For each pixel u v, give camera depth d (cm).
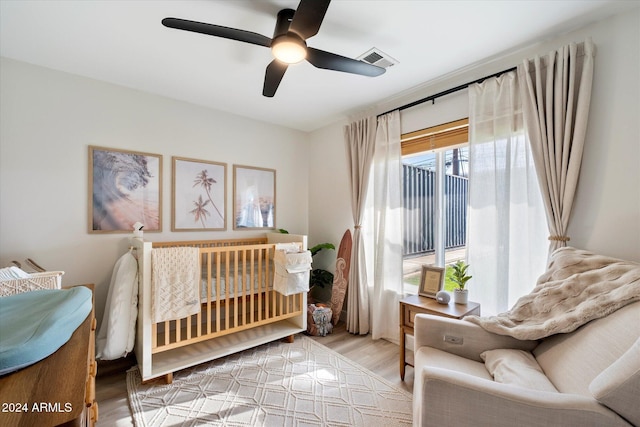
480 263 203
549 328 127
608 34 158
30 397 57
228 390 188
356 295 291
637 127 148
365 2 148
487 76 205
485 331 148
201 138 293
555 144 169
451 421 94
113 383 195
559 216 166
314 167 378
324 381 200
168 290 193
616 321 106
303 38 145
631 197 149
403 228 287
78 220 227
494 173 199
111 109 243
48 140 217
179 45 189
